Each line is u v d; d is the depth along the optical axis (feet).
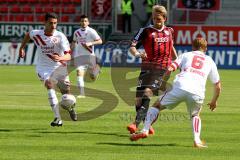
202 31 282.36
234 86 201.36
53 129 105.40
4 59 291.17
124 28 302.45
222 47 282.15
